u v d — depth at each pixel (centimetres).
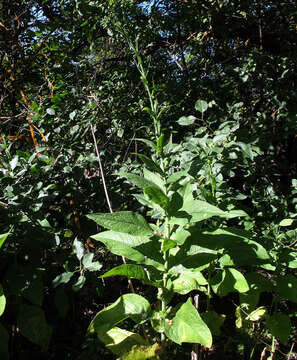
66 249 223
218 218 209
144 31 366
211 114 292
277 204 267
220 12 395
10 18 368
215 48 439
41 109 280
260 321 233
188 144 233
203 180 227
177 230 163
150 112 169
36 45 368
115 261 262
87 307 264
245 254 183
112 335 171
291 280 205
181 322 153
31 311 179
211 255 164
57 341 231
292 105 350
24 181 211
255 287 208
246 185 288
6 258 190
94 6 343
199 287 173
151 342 186
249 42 456
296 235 223
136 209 259
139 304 164
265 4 439
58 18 373
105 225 150
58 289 188
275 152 355
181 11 401
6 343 166
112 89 347
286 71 338
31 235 188
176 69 431
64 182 240
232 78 378
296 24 445
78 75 345
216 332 190
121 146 320
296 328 259
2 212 184
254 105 377
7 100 381
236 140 258
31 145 311
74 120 282
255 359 234
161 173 162
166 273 167
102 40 425
